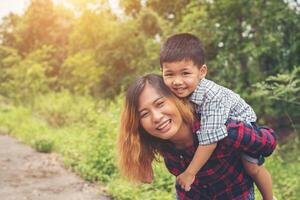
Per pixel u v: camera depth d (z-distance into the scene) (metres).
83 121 13.45
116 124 7.80
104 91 15.85
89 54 16.05
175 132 2.02
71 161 8.23
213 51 11.18
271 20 9.96
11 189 6.99
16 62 25.30
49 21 33.88
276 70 10.27
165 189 5.72
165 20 13.73
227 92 2.11
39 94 20.73
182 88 2.04
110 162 7.06
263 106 9.50
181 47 2.03
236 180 2.21
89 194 6.38
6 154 10.25
